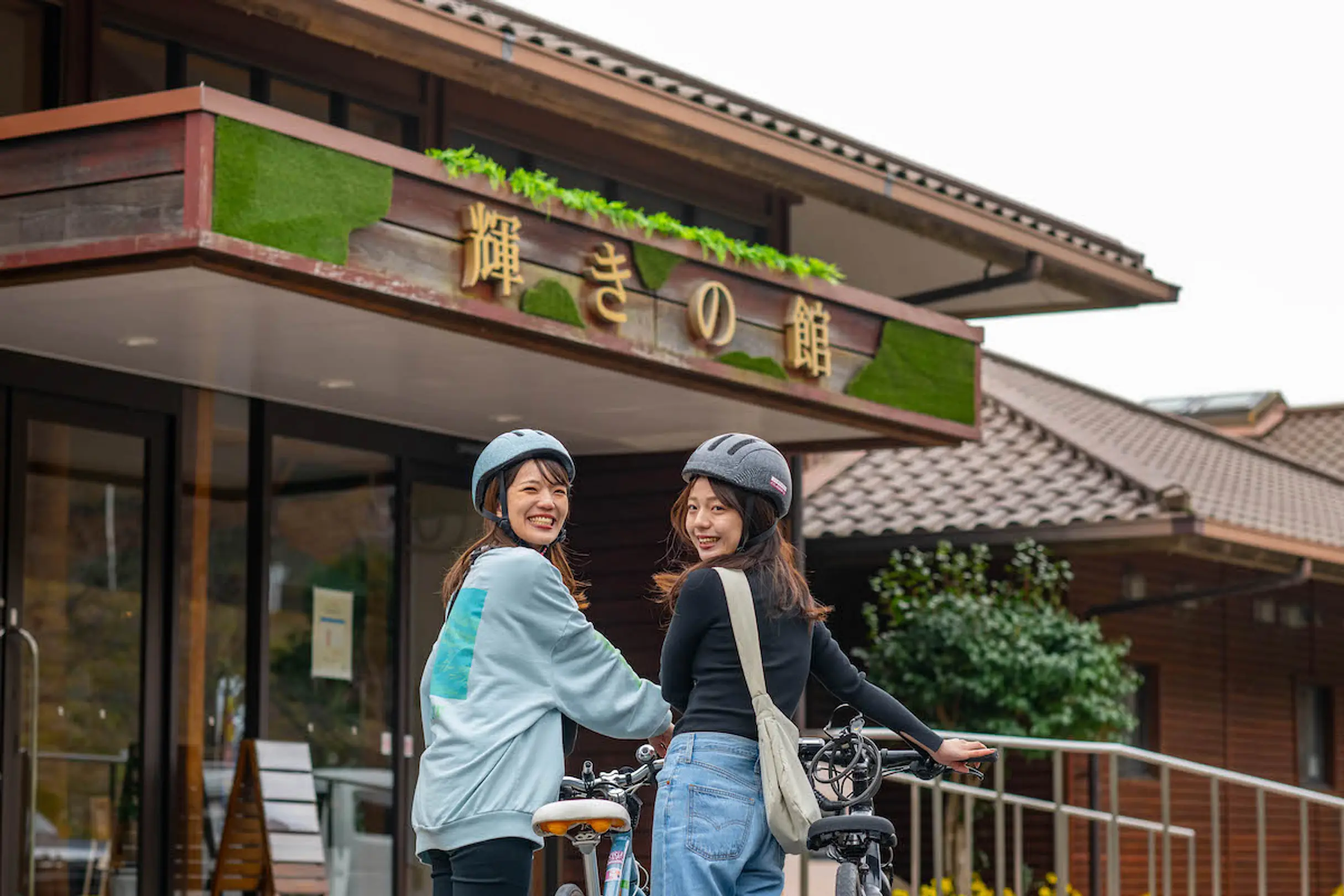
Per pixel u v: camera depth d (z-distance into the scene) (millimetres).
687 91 9617
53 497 8500
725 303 8875
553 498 4598
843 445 10891
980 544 14039
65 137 6750
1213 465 18219
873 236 12688
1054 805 8062
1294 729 17469
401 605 10234
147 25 8766
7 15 8250
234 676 9312
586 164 11047
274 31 9336
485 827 4273
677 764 4383
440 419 10203
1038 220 12219
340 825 9789
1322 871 17719
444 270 7461
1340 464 23344
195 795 9047
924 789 14094
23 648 8289
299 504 9750
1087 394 20047
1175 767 7926
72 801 8508
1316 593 18000
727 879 4312
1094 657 13102
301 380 9055
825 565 14562
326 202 6949
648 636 11312
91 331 7910
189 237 6461
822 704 14430
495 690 4363
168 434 9047
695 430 10586
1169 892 7895
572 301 8047
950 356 10312
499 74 8812
